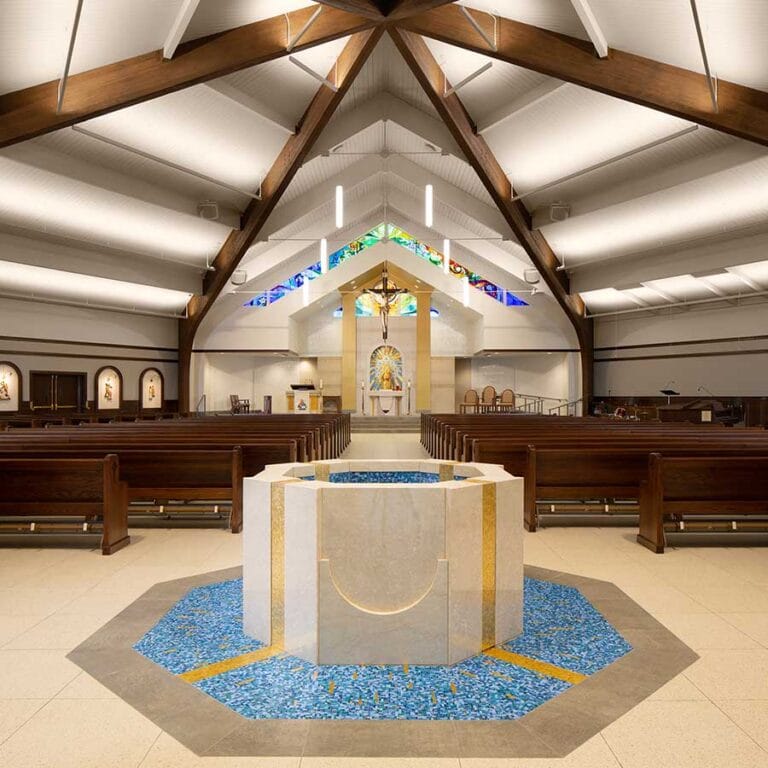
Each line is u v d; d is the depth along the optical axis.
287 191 13.73
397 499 2.66
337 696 2.38
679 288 14.91
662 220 12.11
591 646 2.85
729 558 4.39
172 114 9.83
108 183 11.11
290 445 5.72
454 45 8.61
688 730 2.13
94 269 13.62
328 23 8.30
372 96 11.95
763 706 2.29
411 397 21.70
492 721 2.20
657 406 15.41
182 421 10.84
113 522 4.55
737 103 7.62
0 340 14.04
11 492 4.62
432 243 18.00
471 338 21.31
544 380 20.73
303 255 18.05
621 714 2.24
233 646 2.85
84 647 2.82
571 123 10.21
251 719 2.21
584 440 6.19
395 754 2.00
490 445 5.83
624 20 7.45
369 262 18.89
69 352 15.34
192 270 15.56
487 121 10.89
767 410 14.06
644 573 4.02
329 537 2.65
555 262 15.12
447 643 2.64
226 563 4.25
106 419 14.73
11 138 7.79
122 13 7.06
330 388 21.81
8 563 4.24
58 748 2.03
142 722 2.19
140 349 17.03
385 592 2.67
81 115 7.88
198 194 12.55
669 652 2.77
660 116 9.43
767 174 9.98
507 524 2.91
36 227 11.98
